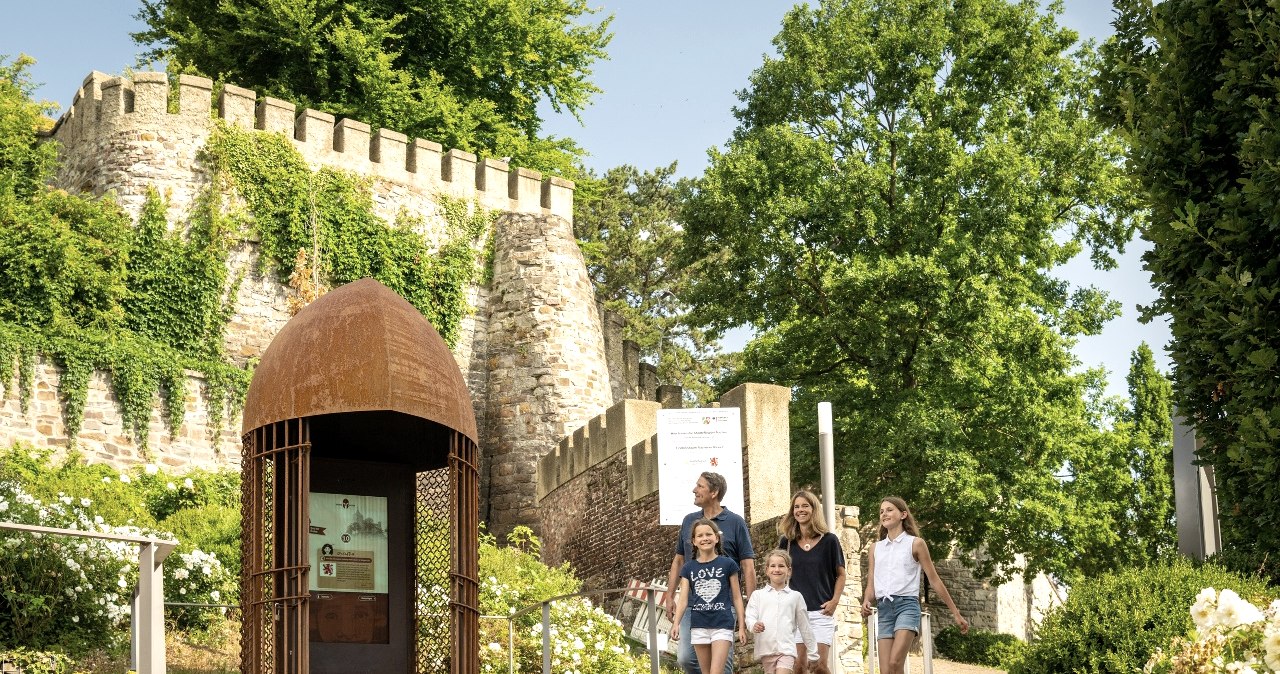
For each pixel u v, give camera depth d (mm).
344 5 39594
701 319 35156
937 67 34219
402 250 36438
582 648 16094
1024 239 32812
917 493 30078
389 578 9586
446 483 12195
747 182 33375
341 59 40531
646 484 22562
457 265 37375
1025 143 33531
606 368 38719
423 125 40500
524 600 18094
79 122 34688
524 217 38250
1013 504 29500
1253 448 10148
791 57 34969
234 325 33062
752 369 34812
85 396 28562
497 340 37469
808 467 32062
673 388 43375
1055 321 34625
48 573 12547
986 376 31000
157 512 21797
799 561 10969
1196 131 11141
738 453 16188
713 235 35375
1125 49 12195
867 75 34594
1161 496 38406
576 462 27500
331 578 9406
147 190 32906
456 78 43344
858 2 34625
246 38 39719
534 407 36562
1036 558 30672
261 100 35156
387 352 8984
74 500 16000
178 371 30156
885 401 30984
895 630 10336
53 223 29672
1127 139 11789
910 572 10445
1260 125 10227
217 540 17906
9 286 28719
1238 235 10438
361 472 9688
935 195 31953
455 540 9258
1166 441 39188
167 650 14180
